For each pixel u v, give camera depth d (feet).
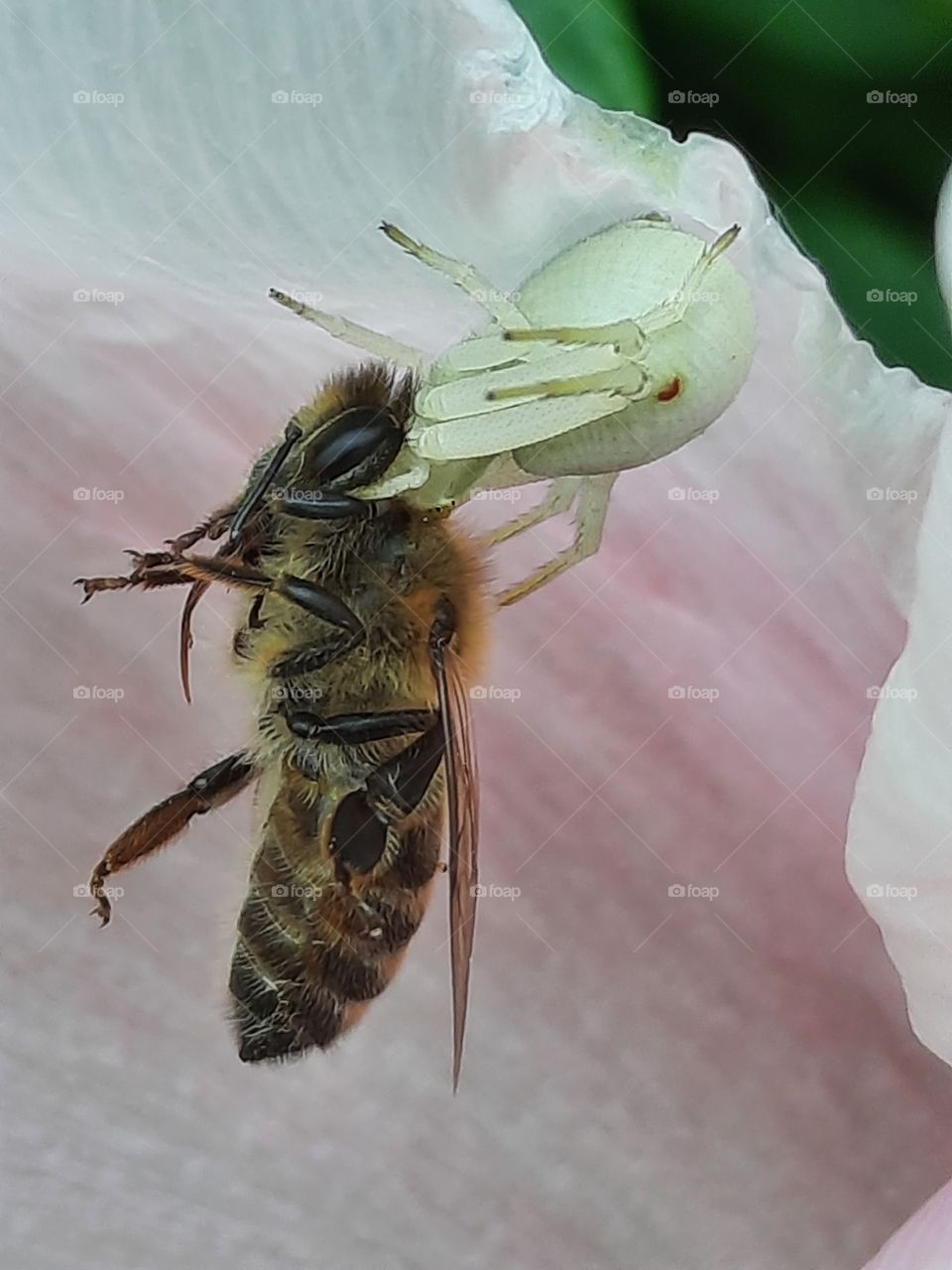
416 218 0.17
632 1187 0.17
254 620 0.16
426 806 0.16
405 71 0.16
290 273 0.17
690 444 0.17
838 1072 0.17
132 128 0.17
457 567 0.16
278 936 0.16
